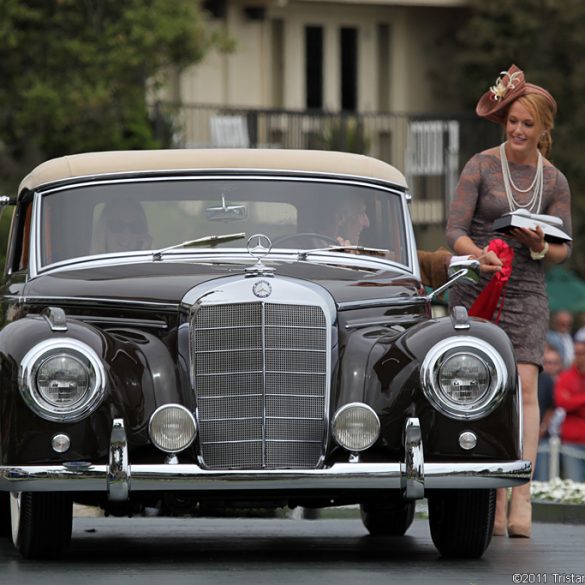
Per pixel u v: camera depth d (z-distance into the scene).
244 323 16.61
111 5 46.84
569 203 20.72
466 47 61.22
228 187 19.31
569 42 58.94
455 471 16.28
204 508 17.78
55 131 46.88
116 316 17.17
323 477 16.16
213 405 16.58
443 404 16.34
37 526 16.94
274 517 25.09
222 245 19.03
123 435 15.93
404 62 61.31
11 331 16.42
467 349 16.44
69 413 16.03
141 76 47.47
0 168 47.75
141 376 16.44
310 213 19.33
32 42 45.97
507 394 16.44
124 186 19.22
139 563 17.02
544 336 20.27
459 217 20.44
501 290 19.84
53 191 19.22
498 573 16.28
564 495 25.23
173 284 17.25
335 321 16.86
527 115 20.22
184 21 46.88
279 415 16.55
